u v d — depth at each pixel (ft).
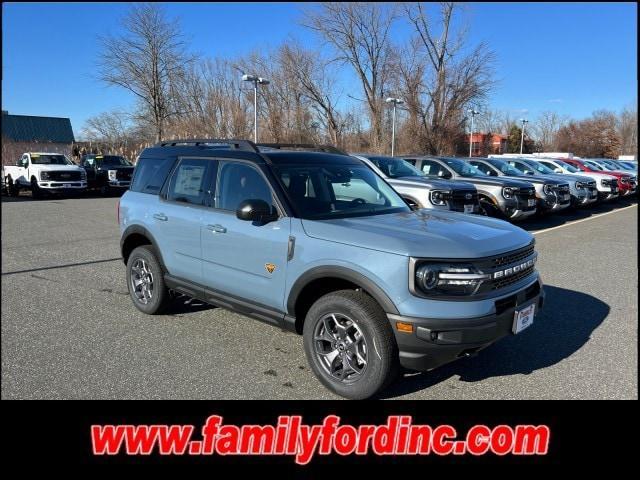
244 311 14.25
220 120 120.98
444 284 10.84
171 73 124.36
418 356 10.91
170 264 16.71
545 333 16.62
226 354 14.65
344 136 132.98
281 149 16.62
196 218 15.43
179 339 15.78
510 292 11.66
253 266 13.75
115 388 12.59
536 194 45.06
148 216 17.39
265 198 13.79
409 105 124.88
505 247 11.88
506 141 226.79
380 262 11.16
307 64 124.98
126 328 16.71
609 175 63.46
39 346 15.12
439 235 11.66
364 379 11.57
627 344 15.67
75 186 70.59
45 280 22.98
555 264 27.40
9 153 141.79
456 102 124.67
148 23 119.96
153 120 127.85
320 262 12.10
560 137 240.32
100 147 152.46
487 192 39.37
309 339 12.55
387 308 11.04
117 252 29.63
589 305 19.79
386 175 35.86
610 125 235.61
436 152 124.77
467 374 13.57
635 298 20.77
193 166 16.34
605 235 37.96
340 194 14.64
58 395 12.26
